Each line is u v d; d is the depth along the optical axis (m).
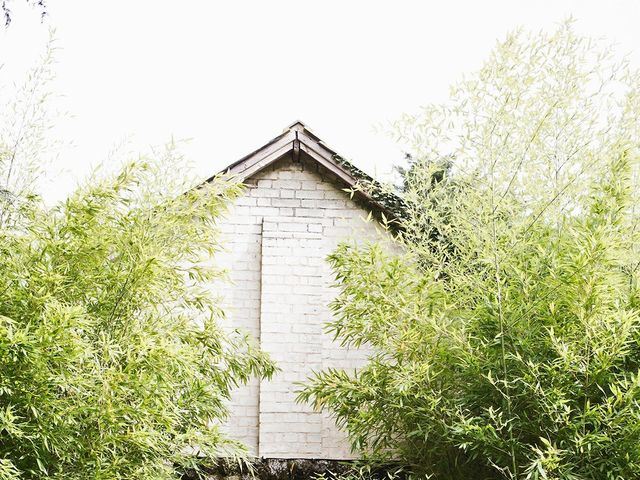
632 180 5.03
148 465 4.82
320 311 6.94
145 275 4.80
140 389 4.41
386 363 5.86
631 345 4.75
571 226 5.05
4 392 4.19
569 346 4.59
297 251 7.04
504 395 4.68
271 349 6.81
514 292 5.08
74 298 4.85
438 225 5.47
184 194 5.46
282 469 6.35
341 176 7.04
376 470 6.23
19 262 4.55
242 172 7.03
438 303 5.32
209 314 6.82
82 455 4.40
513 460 4.60
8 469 3.86
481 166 5.10
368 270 5.21
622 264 4.70
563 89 5.04
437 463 5.46
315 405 5.89
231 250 7.04
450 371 5.25
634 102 5.03
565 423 4.56
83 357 4.40
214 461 5.62
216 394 5.52
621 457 4.36
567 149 5.09
